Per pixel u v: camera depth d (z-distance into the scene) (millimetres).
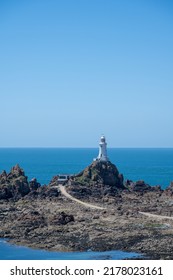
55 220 199500
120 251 163125
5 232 187500
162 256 154875
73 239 178250
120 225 195625
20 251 166125
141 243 170000
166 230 187375
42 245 172000
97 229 190125
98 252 162875
